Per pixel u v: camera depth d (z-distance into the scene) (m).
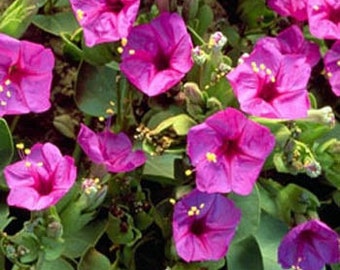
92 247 0.36
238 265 0.38
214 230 0.36
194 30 0.39
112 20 0.36
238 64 0.37
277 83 0.36
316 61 0.40
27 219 0.39
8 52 0.36
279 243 0.38
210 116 0.35
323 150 0.37
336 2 0.39
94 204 0.36
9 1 0.42
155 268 0.39
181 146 0.36
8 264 0.38
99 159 0.36
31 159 0.35
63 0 0.41
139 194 0.38
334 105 0.41
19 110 0.36
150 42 0.37
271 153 0.37
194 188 0.37
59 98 0.41
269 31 0.43
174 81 0.36
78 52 0.39
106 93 0.40
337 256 0.37
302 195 0.37
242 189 0.35
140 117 0.39
